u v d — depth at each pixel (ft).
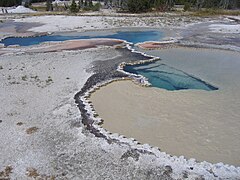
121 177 36.60
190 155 42.11
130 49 97.55
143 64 82.48
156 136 47.11
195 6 217.77
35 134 46.26
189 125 50.47
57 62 83.05
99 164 39.06
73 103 56.90
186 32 127.44
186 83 69.05
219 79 71.31
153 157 40.52
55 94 61.16
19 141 44.34
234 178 36.63
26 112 53.47
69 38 118.83
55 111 53.83
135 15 172.24
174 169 38.06
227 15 178.50
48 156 40.81
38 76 71.61
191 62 84.69
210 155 42.24
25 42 112.47
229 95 62.23
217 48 99.40
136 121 51.88
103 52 93.76
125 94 62.85
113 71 75.20
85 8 211.82
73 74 72.84
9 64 81.66
